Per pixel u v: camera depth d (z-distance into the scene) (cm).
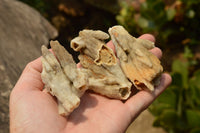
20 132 17
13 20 34
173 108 30
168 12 38
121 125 18
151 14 39
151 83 20
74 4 50
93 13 50
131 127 34
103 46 21
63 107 18
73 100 18
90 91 20
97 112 18
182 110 30
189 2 38
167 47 40
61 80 19
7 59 28
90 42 21
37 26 36
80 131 17
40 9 52
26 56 30
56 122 17
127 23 41
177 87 29
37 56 31
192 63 37
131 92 21
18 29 34
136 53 21
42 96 18
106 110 18
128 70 21
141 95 19
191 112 28
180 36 40
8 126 23
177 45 40
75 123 18
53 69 19
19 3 39
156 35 39
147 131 33
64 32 49
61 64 20
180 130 31
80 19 50
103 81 20
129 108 18
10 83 26
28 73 19
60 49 20
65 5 50
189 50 38
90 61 21
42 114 17
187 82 31
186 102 30
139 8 43
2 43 30
